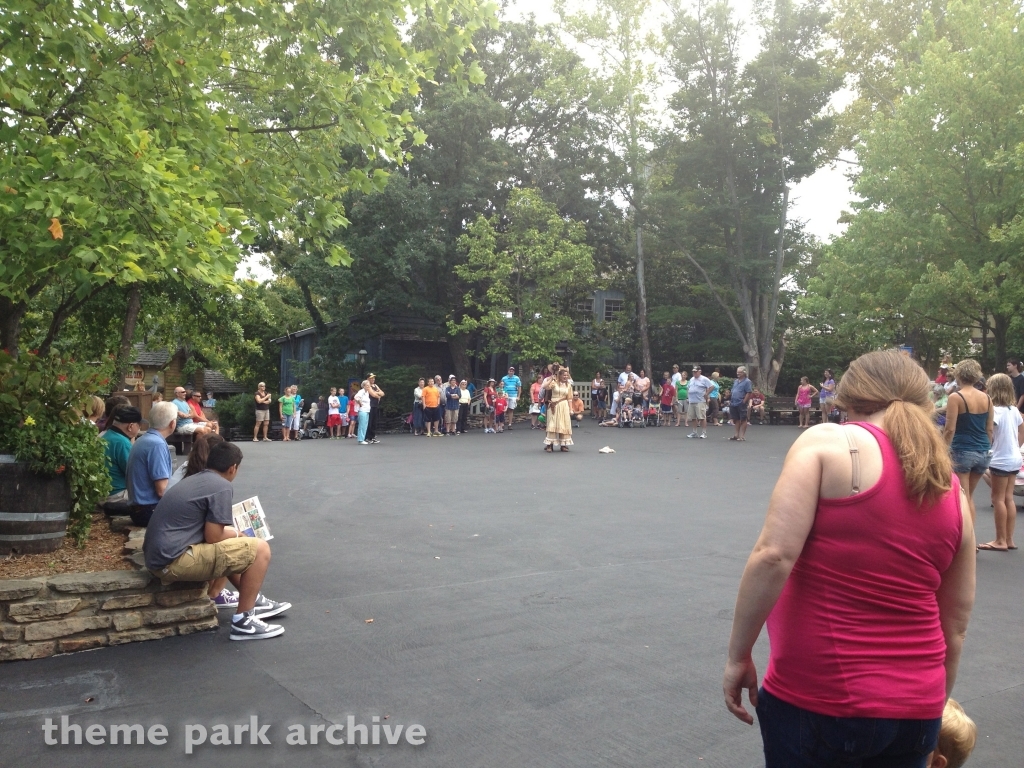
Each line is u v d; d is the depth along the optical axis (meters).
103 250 5.60
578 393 34.31
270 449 19.59
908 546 2.06
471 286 32.78
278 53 8.00
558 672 4.70
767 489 12.21
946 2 32.84
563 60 32.22
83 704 4.26
